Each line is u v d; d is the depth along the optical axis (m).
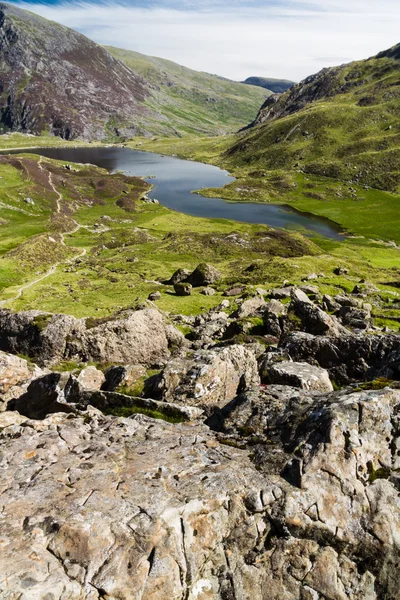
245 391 18.05
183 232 180.25
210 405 18.31
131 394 22.28
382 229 198.62
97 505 11.39
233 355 22.38
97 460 13.55
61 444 14.49
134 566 10.26
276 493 12.42
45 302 89.81
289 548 11.81
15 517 10.95
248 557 11.69
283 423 15.17
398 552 11.86
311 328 41.66
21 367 26.55
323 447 13.20
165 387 20.70
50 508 11.25
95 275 121.56
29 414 22.12
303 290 77.00
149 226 194.75
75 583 9.71
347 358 26.16
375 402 14.21
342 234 192.38
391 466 13.34
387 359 23.62
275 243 162.12
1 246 150.50
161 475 12.80
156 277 117.12
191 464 13.45
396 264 136.75
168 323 41.00
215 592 11.16
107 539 10.54
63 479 12.54
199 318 60.88
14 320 36.38
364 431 13.67
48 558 10.05
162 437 15.38
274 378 21.58
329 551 11.84
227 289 97.62
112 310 80.19
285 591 11.45
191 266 133.25
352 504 12.36
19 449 14.14
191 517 11.37
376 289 85.88
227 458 13.97
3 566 9.63
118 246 164.12
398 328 49.97
